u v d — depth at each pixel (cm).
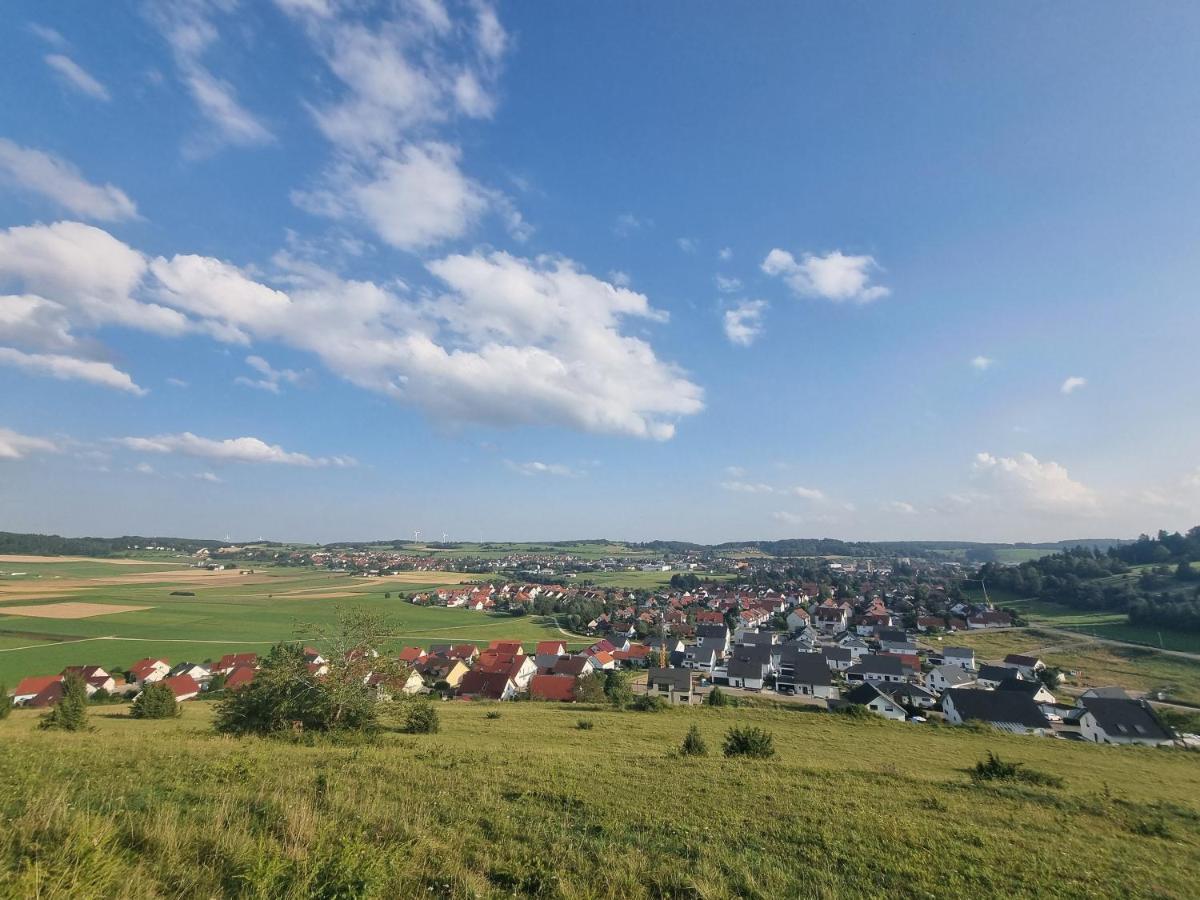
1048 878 1031
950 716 6081
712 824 1200
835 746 3089
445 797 1220
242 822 840
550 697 6216
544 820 1121
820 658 8144
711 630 11400
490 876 805
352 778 1337
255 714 2375
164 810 866
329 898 629
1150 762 3294
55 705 3106
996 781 1992
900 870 1015
